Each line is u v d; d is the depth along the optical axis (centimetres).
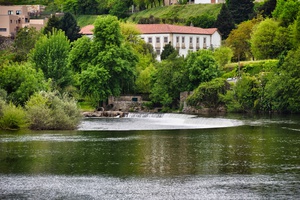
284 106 17150
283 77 17062
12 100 14700
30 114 13288
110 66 19962
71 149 10362
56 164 9050
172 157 9631
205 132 13050
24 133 12625
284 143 11094
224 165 9031
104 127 14450
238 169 8750
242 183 7962
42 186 7806
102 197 7362
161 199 7294
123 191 7606
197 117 16425
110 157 9612
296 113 17275
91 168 8806
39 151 10119
